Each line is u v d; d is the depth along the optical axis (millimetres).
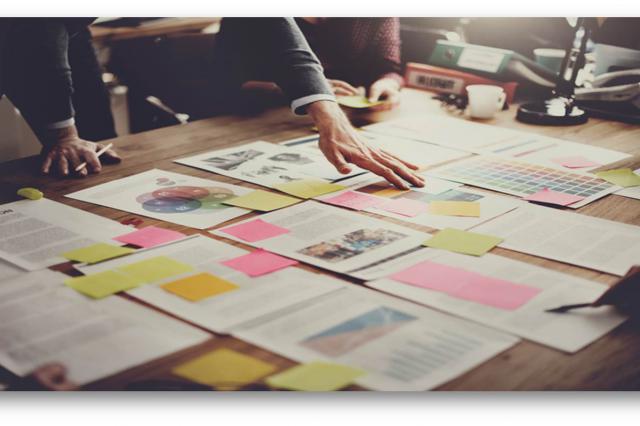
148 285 1069
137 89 2945
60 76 1628
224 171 1588
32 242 1227
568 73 2309
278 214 1346
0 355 900
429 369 866
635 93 1979
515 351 904
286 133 1876
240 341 923
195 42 2707
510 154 1713
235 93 2236
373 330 946
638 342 929
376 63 2389
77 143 1656
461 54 2299
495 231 1266
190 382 843
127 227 1291
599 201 1419
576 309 1006
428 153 1715
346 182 1523
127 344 917
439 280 1080
